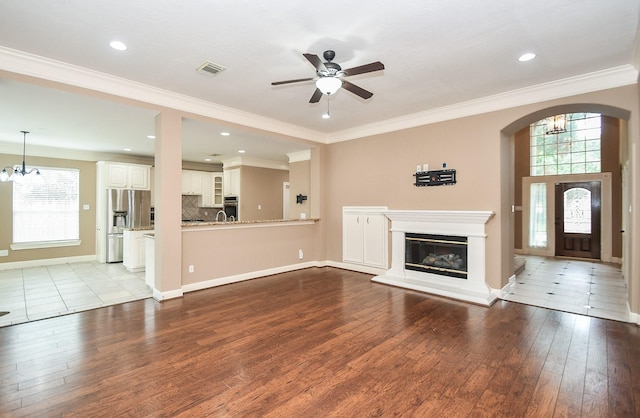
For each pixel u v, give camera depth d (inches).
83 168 276.8
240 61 123.5
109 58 121.1
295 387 85.7
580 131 299.6
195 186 344.5
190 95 161.8
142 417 73.4
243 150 273.1
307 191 272.2
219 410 76.2
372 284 194.1
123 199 273.4
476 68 130.5
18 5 87.9
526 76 139.0
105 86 138.8
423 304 155.6
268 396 81.7
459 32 103.2
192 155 303.1
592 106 142.6
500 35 105.3
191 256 177.8
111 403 78.4
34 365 96.6
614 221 276.1
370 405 78.2
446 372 93.3
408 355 103.6
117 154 290.4
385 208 214.1
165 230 161.6
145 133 207.3
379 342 113.2
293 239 234.5
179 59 122.0
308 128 230.1
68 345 110.3
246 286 189.3
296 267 236.2
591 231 289.9
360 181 228.5
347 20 96.1
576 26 100.0
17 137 221.3
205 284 183.6
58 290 181.2
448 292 167.2
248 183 323.0
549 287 188.2
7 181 242.8
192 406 77.5
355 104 175.9
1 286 190.1
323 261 250.4
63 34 103.8
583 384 86.7
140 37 105.9
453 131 181.6
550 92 148.2
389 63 125.4
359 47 112.7
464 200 178.1
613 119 277.7
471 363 98.4
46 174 260.8
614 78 132.5
